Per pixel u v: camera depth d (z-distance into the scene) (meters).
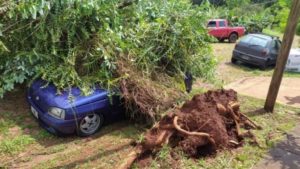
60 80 5.38
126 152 4.98
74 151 4.93
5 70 5.75
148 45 6.30
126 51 6.00
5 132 5.21
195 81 8.09
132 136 5.48
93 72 5.74
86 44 5.82
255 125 6.03
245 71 11.75
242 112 6.77
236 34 21.23
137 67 5.98
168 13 6.73
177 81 6.53
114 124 5.85
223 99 5.80
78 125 5.21
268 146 5.42
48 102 5.14
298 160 5.10
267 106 6.89
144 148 4.69
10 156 4.68
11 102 6.15
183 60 6.80
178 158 4.73
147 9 6.83
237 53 12.78
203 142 4.91
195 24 6.89
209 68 7.46
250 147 5.33
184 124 5.06
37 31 5.61
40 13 5.32
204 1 7.29
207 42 7.37
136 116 5.80
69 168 4.50
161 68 6.44
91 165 4.60
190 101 5.55
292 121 6.54
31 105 5.52
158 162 4.62
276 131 6.01
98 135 5.46
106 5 5.95
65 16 5.59
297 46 18.50
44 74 5.40
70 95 5.18
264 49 12.20
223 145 5.12
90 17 5.90
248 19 24.31
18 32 5.69
